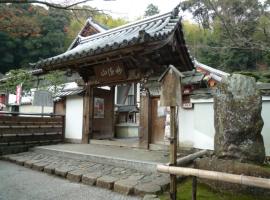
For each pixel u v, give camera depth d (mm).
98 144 9188
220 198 4246
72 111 10227
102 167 6129
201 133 6953
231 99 4871
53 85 15781
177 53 8164
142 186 4609
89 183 5223
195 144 7027
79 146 8695
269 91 6066
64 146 8734
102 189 4910
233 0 7598
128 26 10250
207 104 6926
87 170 5859
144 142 7953
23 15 7316
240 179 3197
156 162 5723
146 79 7977
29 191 4801
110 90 10672
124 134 12734
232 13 7668
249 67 18703
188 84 7121
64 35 18922
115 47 6566
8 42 19938
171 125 4102
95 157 6711
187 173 3600
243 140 4777
